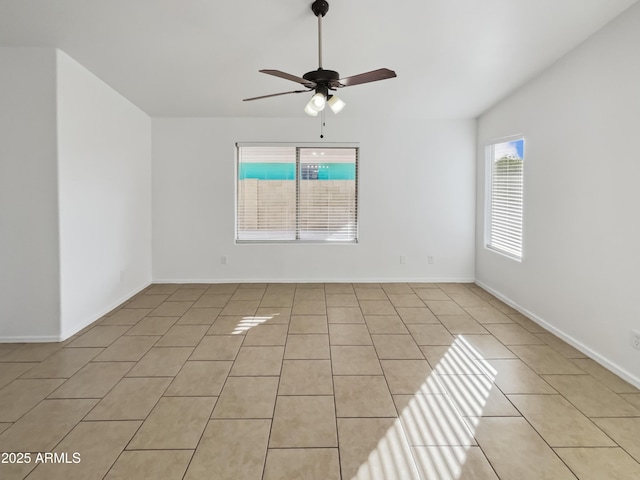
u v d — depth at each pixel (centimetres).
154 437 210
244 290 517
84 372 286
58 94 333
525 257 412
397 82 414
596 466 187
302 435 212
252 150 550
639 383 260
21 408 238
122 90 436
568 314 340
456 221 550
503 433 213
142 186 515
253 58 360
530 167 401
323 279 557
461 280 555
